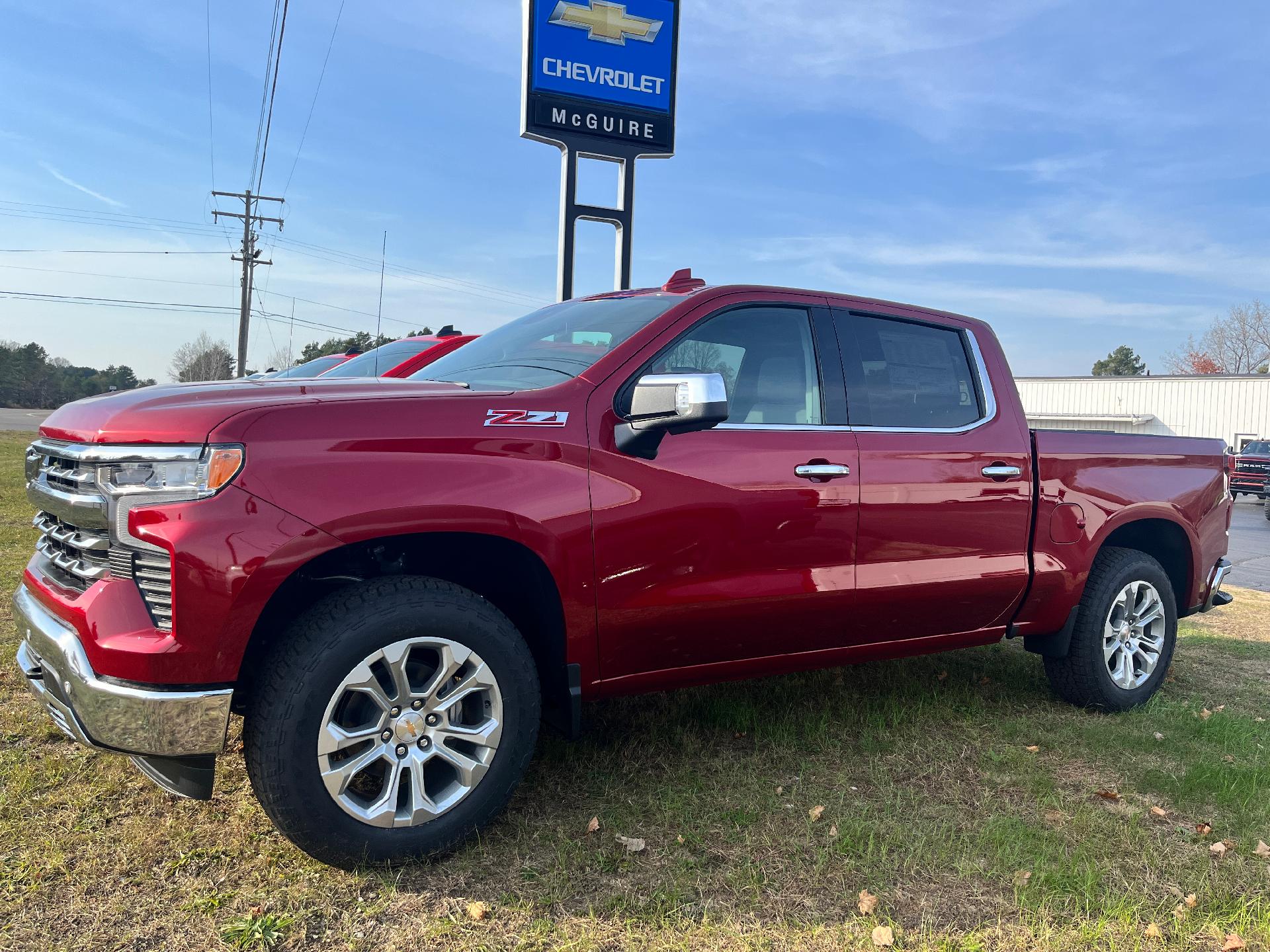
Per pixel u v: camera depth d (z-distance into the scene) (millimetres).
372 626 2459
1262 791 3320
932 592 3621
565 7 9492
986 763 3564
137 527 2307
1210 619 7531
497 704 2701
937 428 3750
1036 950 2314
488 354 3594
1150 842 2912
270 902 2406
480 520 2607
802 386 3447
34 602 2654
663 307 3314
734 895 2527
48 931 2244
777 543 3211
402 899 2449
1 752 3264
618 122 9852
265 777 2383
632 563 2914
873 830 2883
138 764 2584
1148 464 4414
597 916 2408
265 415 2420
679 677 3188
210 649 2295
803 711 4074
